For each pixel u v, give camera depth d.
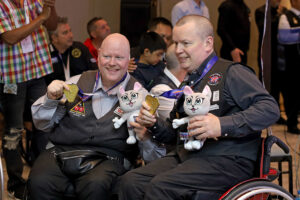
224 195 2.21
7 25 3.46
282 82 6.34
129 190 2.42
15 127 3.70
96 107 2.82
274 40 6.39
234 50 6.43
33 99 3.81
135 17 6.73
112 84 2.84
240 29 6.56
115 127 2.71
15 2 3.56
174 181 2.30
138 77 3.97
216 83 2.44
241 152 2.39
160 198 2.28
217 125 2.27
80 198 2.58
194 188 2.30
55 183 2.64
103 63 2.76
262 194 2.35
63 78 4.51
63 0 6.75
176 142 2.70
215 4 8.22
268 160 2.40
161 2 8.17
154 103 2.52
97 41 5.61
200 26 2.49
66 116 2.84
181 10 5.82
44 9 3.62
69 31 4.44
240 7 6.55
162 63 4.08
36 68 3.71
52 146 2.97
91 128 2.78
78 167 2.62
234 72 2.43
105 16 7.39
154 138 2.65
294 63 6.24
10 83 3.60
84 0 7.04
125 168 2.84
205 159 2.39
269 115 2.30
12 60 3.59
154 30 4.88
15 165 3.72
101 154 2.73
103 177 2.57
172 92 2.54
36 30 3.73
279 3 6.44
